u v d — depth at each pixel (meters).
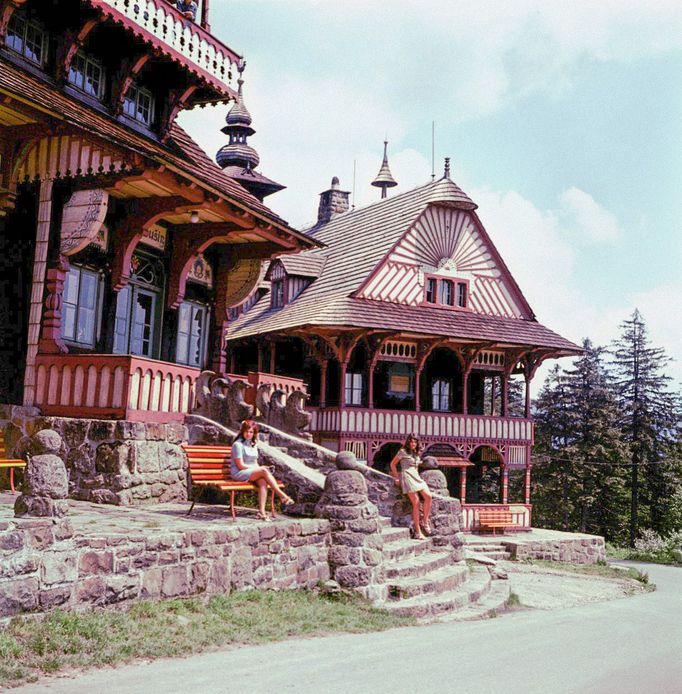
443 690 7.29
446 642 9.77
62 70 14.95
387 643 9.29
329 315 28.42
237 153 37.88
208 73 17.64
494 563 18.25
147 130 17.48
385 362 32.25
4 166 13.16
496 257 34.12
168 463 13.27
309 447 15.58
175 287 17.16
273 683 6.98
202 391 14.62
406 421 30.33
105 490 12.29
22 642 6.99
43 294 13.48
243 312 37.34
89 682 6.54
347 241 35.97
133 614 8.24
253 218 16.38
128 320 16.33
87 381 12.99
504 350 33.28
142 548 8.60
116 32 15.72
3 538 7.25
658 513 51.34
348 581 11.55
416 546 14.34
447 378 33.91
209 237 16.97
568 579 23.33
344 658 8.23
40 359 13.34
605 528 50.59
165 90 17.92
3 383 13.53
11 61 13.81
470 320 32.16
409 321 29.88
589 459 49.97
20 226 13.72
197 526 10.07
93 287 15.27
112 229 15.30
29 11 14.53
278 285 34.66
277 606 9.95
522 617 13.28
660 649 11.28
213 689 6.63
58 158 13.06
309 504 12.85
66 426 12.73
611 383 56.91
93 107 15.80
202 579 9.35
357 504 11.81
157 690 6.46
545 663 9.10
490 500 53.47
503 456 32.53
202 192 14.34
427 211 32.50
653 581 25.67
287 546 10.91
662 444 52.84
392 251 31.17
